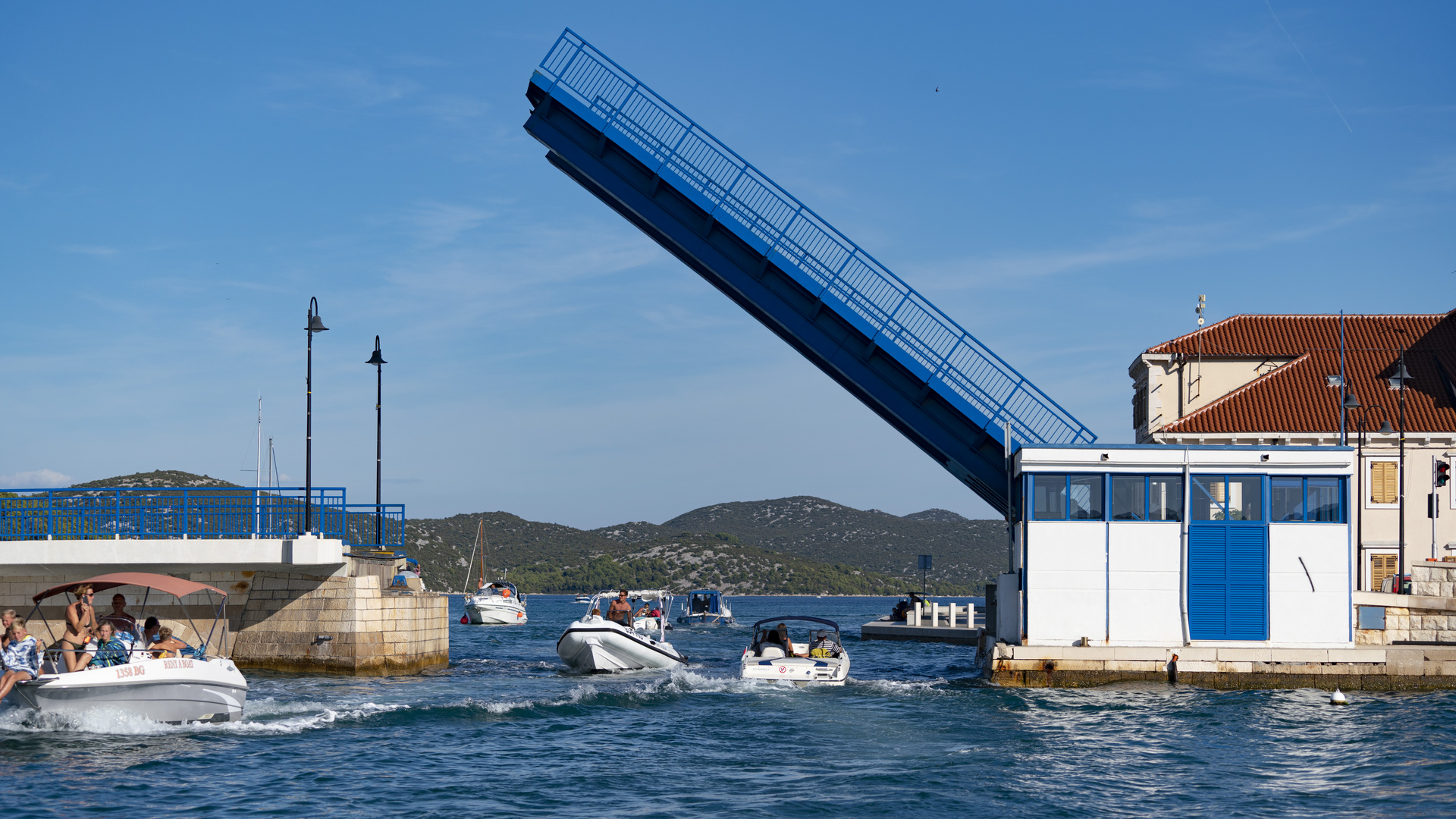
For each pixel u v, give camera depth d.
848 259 28.98
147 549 28.41
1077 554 25.92
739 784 16.09
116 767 16.56
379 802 14.88
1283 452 25.75
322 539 28.81
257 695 24.61
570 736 19.84
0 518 29.55
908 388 29.41
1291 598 25.59
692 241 29.58
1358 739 19.77
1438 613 26.34
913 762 17.66
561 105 29.45
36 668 18.86
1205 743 19.36
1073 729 20.78
